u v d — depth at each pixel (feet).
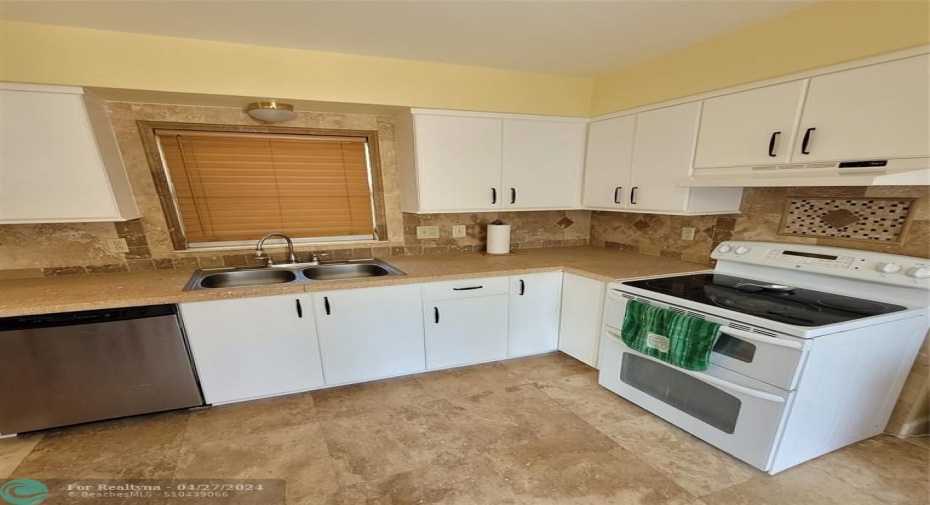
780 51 5.57
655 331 6.19
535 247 10.89
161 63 6.13
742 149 6.16
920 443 5.90
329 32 6.13
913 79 4.37
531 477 5.35
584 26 6.07
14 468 5.53
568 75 8.88
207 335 6.55
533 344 9.05
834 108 5.07
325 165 8.61
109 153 6.70
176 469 5.52
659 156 7.54
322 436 6.26
